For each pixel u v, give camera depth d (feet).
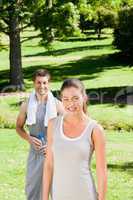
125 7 141.08
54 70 135.85
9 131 66.23
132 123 70.18
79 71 131.44
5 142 57.00
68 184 15.70
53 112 22.84
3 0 112.47
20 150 51.65
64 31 113.91
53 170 16.37
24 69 140.67
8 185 35.35
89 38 195.93
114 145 56.13
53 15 113.19
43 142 22.70
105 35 204.64
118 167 43.14
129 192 33.76
